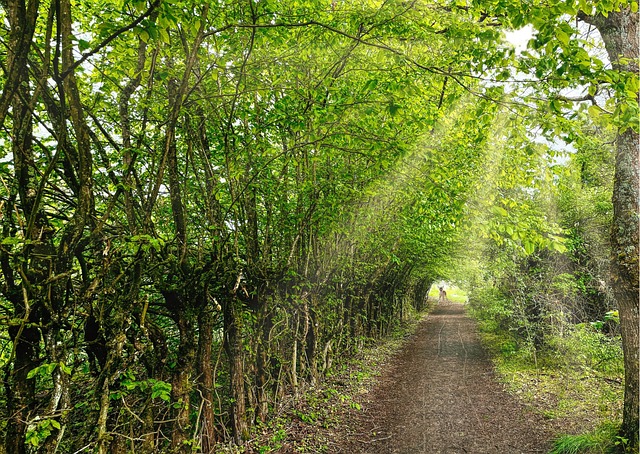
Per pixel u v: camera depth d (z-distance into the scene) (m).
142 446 3.87
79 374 4.12
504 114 4.59
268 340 6.91
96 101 3.65
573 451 5.33
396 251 12.81
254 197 5.88
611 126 3.65
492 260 12.62
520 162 6.41
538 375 9.50
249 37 4.79
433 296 56.94
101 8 4.34
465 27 4.41
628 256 5.11
